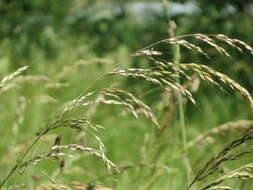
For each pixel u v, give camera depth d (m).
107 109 5.52
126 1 12.55
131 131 5.05
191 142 3.30
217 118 5.61
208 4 10.70
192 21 10.20
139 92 6.37
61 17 13.37
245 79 6.35
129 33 11.01
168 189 3.43
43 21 11.88
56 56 8.84
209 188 1.86
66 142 4.05
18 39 9.63
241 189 3.01
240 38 9.93
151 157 3.47
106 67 6.62
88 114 3.61
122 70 1.79
